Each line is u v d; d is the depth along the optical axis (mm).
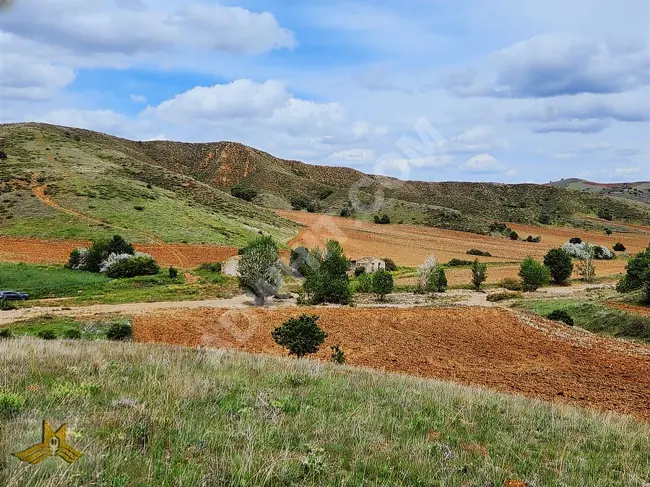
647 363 25031
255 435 5809
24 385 7344
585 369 23656
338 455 5703
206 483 4328
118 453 4707
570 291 59344
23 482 3756
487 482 5383
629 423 10797
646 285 39219
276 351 26984
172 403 6852
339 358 21250
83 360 9984
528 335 32406
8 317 38000
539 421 9148
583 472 6355
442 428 7617
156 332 31984
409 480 5133
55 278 53531
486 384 20250
